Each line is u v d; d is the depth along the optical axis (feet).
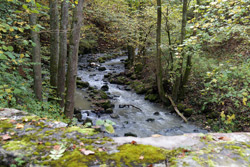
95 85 43.98
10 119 6.83
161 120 28.94
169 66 36.06
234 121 24.45
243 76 19.56
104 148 5.18
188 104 31.78
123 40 44.62
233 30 14.64
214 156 4.78
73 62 18.84
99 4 37.27
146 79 44.78
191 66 32.37
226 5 12.88
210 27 14.96
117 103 35.27
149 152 4.98
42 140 5.47
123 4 42.34
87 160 4.58
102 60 64.90
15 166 4.33
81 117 27.07
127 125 26.76
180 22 36.91
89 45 71.00
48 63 43.62
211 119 26.96
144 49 44.68
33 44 11.13
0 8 15.74
